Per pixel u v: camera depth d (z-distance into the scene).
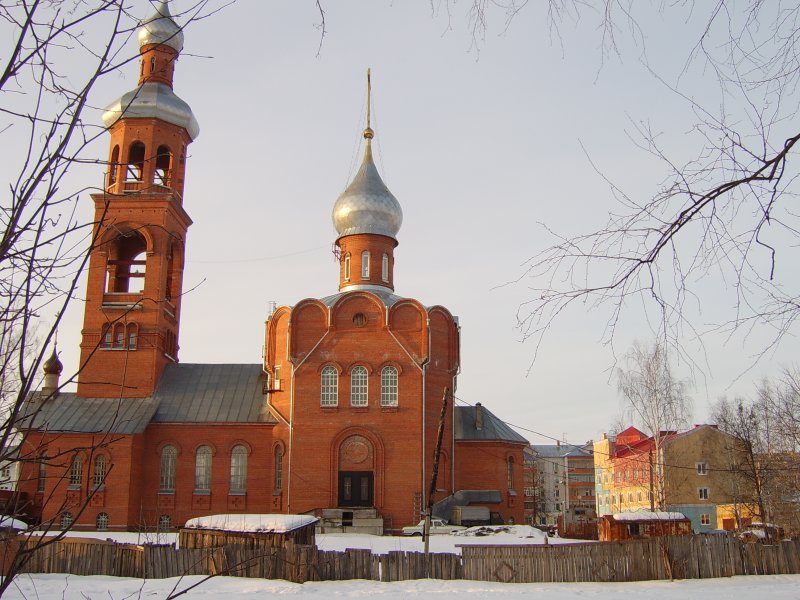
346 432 55.91
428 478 55.88
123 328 61.12
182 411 60.53
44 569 34.41
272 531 36.75
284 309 60.12
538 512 146.88
